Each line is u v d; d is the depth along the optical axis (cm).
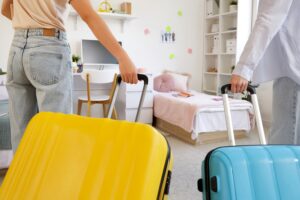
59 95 112
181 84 484
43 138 73
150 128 56
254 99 128
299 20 122
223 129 355
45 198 65
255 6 478
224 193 76
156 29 509
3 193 74
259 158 82
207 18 535
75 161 64
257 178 80
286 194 82
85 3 103
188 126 343
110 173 57
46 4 107
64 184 64
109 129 62
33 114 121
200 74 553
